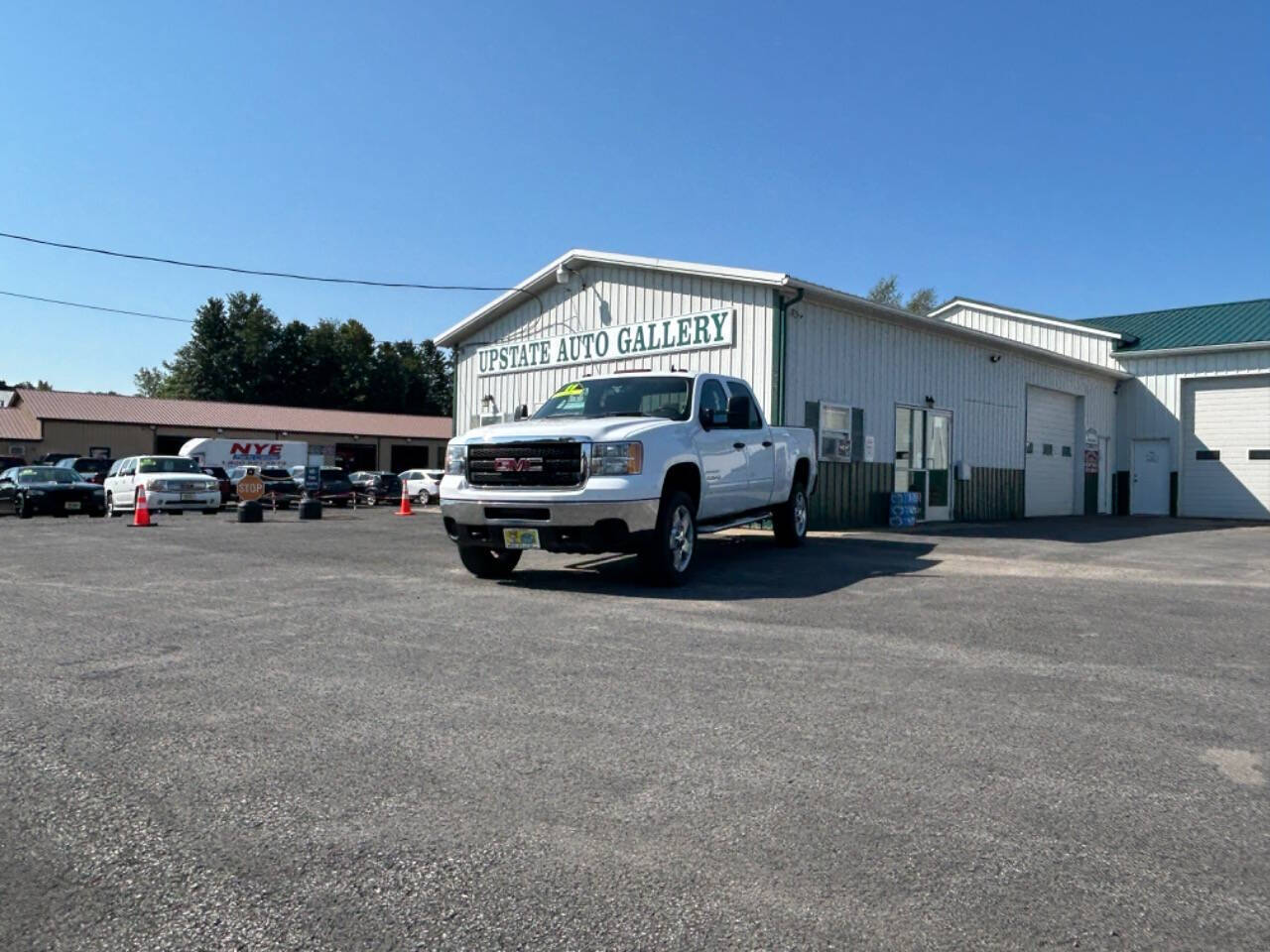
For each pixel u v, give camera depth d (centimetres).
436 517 2284
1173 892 265
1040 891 266
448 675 496
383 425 5616
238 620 651
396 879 271
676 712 430
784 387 1573
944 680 492
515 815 314
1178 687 481
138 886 267
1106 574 960
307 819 310
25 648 559
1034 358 2338
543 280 2019
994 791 337
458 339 2350
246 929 244
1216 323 2738
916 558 1088
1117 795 335
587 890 264
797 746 385
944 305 3122
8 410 4856
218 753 373
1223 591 834
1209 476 2575
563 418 908
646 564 812
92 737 392
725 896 261
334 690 465
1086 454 2602
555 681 484
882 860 283
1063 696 462
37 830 303
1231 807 325
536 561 1015
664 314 1772
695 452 880
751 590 807
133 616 665
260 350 7625
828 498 1678
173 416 4825
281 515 2433
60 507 2266
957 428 2067
